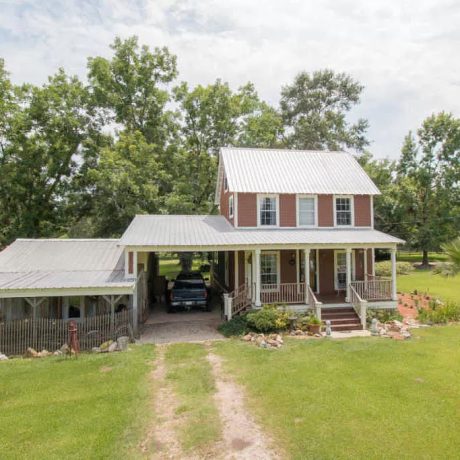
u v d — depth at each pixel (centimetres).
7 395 895
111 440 688
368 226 2041
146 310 1798
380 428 714
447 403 820
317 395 868
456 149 3888
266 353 1204
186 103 3209
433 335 1409
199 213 3097
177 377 1008
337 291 1972
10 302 1452
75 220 3309
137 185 2650
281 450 647
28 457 636
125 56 3062
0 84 2784
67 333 1285
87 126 3075
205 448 659
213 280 2855
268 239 1692
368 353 1185
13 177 2794
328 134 4312
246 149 2255
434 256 5191
